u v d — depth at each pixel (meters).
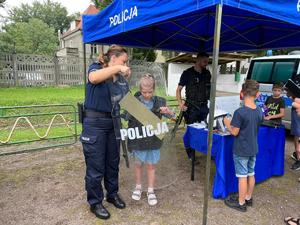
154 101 2.98
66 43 43.34
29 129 6.92
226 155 3.11
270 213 2.94
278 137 3.78
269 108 4.41
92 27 3.99
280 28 4.55
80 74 18.59
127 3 3.02
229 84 16.86
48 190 3.44
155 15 2.62
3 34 39.81
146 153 2.99
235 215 2.88
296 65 5.59
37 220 2.77
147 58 21.25
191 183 3.63
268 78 6.00
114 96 2.61
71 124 7.57
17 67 16.42
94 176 2.67
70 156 4.82
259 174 3.60
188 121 4.22
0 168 4.21
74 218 2.80
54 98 11.51
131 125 2.87
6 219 2.78
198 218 2.82
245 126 2.76
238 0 2.20
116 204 2.98
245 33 5.06
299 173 4.06
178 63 13.23
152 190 3.13
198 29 5.01
